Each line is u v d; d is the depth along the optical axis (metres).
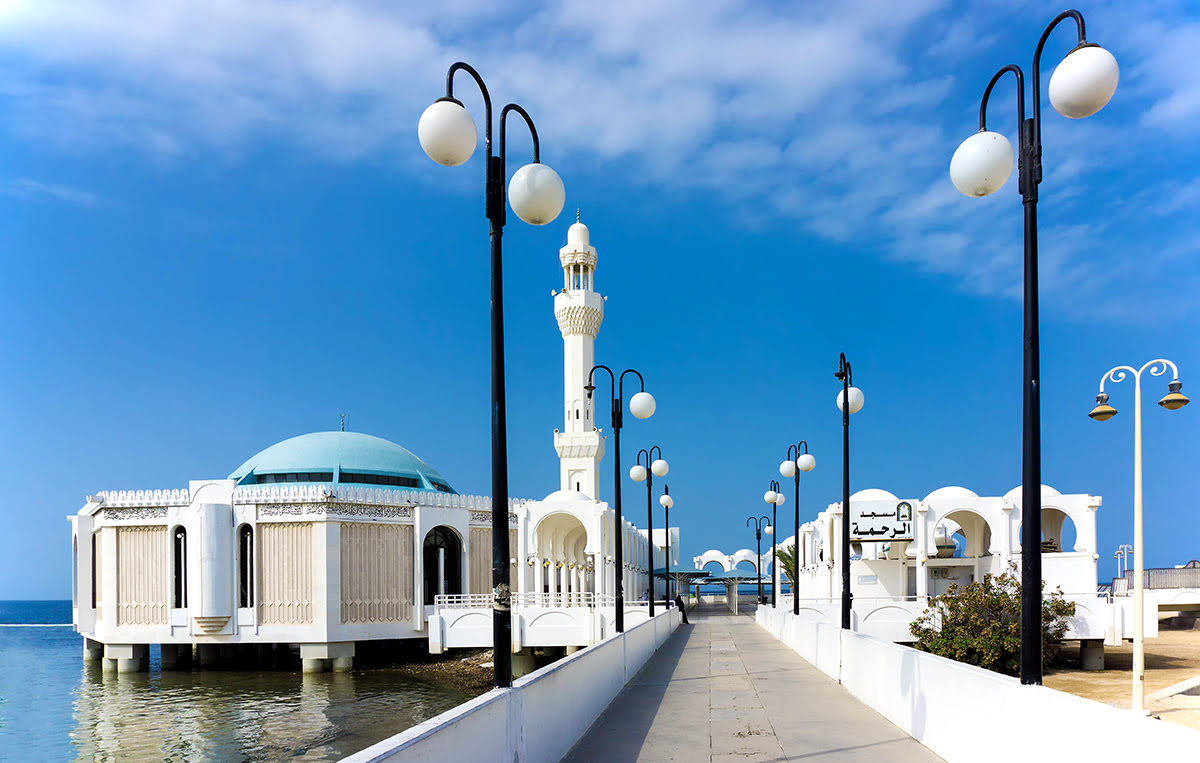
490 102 11.14
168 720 37.34
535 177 10.86
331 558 49.91
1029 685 8.95
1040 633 9.09
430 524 54.34
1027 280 9.56
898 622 39.75
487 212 11.03
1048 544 49.00
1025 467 9.41
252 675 50.09
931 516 47.28
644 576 85.75
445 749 7.41
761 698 17.22
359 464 61.56
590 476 64.56
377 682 45.50
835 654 20.44
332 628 49.38
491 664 49.84
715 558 92.50
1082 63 8.72
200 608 49.47
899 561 52.91
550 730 11.28
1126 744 6.89
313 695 42.03
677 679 20.83
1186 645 49.00
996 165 9.73
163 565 52.12
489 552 58.78
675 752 11.95
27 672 61.38
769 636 37.91
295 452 62.12
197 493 51.59
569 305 66.81
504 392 10.74
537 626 47.16
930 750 11.73
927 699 12.03
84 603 58.69
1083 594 40.09
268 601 50.28
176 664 55.03
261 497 50.69
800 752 11.74
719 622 53.31
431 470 68.69
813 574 62.75
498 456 10.55
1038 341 9.50
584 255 68.25
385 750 6.34
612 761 11.48
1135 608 18.95
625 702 16.94
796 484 34.34
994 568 46.19
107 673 52.62
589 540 51.00
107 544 53.06
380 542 52.50
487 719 8.66
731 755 11.65
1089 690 33.69
